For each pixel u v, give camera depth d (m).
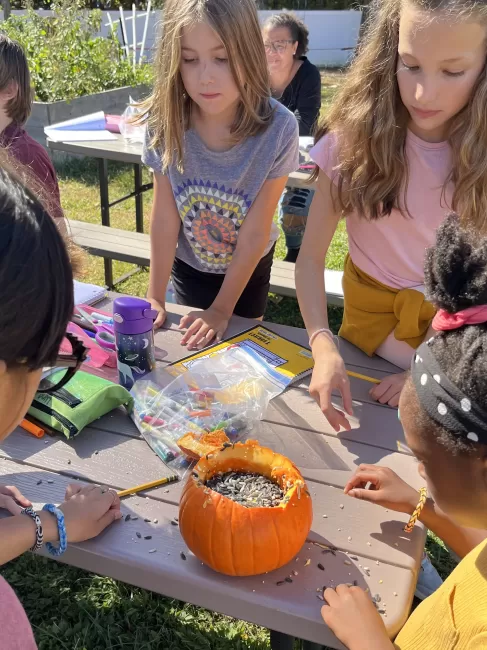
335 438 1.52
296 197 4.32
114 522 1.24
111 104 7.12
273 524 1.10
